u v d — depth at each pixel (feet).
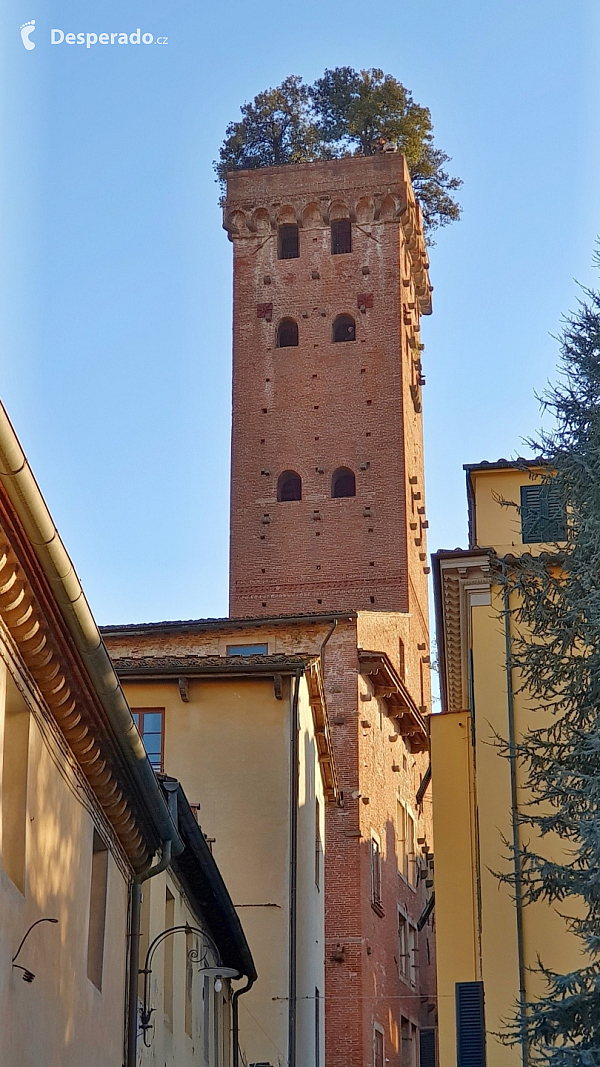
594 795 66.44
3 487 41.06
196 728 115.75
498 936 93.25
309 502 219.41
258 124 261.03
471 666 102.68
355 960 157.99
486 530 104.37
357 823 161.79
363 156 234.99
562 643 71.97
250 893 111.14
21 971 48.32
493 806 96.22
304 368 227.20
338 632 166.20
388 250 231.50
